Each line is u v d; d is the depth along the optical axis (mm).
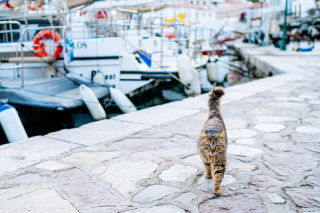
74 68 10953
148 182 3432
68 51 10602
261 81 11305
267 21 34469
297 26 35344
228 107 7156
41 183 3453
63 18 11453
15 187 3357
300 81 11039
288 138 4840
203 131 3096
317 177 3453
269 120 5922
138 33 13039
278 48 30500
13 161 4121
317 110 6613
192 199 3029
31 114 8930
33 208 2914
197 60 14688
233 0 53031
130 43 10352
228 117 6254
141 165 3910
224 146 3031
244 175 3527
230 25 35375
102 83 10695
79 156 4277
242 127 5520
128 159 4129
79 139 5035
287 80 11359
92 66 10836
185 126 5672
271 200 2965
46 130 9242
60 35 12281
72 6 12453
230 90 9500
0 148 4648
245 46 34656
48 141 4961
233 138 4922
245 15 41125
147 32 13969
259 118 6094
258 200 2969
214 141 2973
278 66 15711
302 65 16047
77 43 10852
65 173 3717
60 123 9422
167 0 19125
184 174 3609
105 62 10703
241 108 7023
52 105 8453
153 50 11695
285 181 3365
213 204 2922
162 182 3422
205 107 7230
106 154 4340
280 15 37344
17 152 4473
